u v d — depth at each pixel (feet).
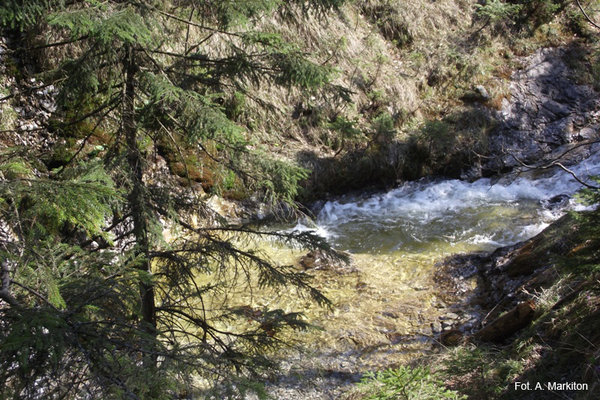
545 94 37.29
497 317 16.98
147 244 13.10
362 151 31.99
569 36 41.29
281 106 31.68
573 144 34.68
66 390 7.13
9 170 9.93
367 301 20.92
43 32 23.26
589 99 37.52
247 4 12.30
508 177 32.53
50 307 7.87
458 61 37.81
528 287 18.10
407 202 30.48
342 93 14.30
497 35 40.06
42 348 6.66
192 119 11.72
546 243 19.81
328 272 23.26
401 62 38.11
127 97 13.00
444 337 17.87
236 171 13.98
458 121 34.47
